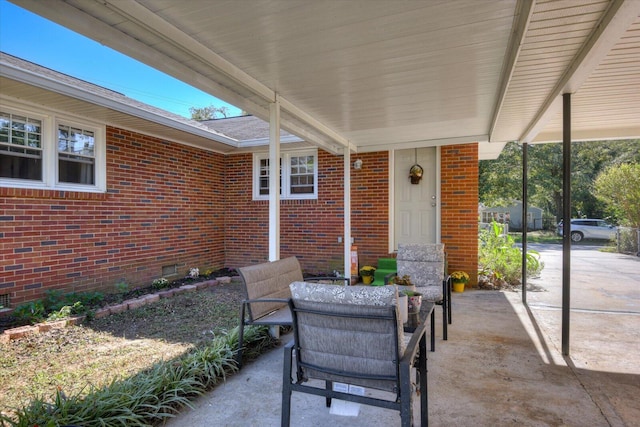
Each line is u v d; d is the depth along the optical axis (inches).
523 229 225.1
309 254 301.9
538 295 244.1
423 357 89.8
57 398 89.3
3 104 175.5
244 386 114.3
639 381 117.6
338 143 243.1
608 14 84.4
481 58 121.4
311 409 101.3
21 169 185.3
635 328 172.6
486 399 106.3
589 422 94.4
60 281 199.3
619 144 716.0
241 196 324.5
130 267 239.8
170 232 271.3
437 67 128.8
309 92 154.6
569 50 104.8
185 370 112.0
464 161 264.2
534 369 126.7
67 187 204.7
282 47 113.7
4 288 175.3
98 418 84.8
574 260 438.0
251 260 321.4
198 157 299.3
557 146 730.8
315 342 77.6
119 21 91.6
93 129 219.8
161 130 244.7
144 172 249.9
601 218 743.7
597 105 163.6
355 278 265.0
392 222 283.3
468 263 263.9
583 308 210.1
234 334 138.4
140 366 127.4
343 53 117.7
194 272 282.5
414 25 100.8
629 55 112.9
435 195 273.9
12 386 112.8
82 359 134.0
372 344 72.0
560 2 80.9
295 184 311.6
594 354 140.0
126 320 182.4
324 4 90.1
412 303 107.9
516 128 201.3
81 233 210.1
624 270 359.6
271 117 154.0
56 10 83.7
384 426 93.2
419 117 194.5
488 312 200.1
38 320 169.2
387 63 125.5
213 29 102.4
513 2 90.0
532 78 126.9
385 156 281.6
